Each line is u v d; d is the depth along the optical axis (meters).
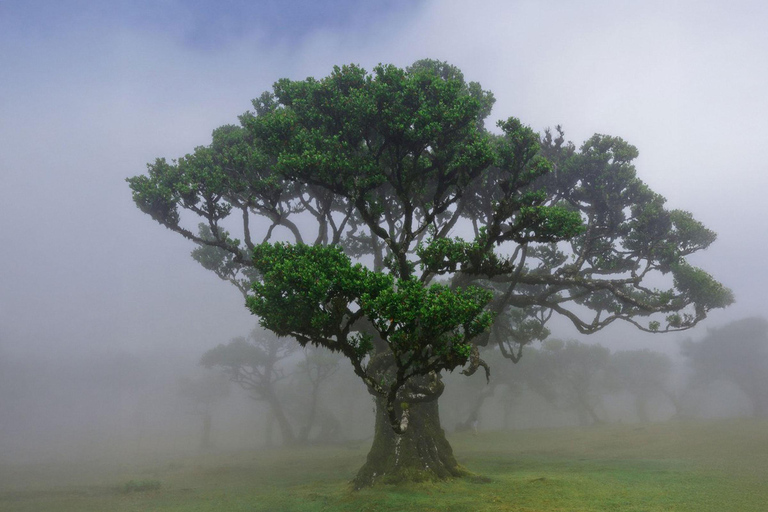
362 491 19.97
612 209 28.22
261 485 24.95
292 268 14.80
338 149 19.77
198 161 22.38
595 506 14.66
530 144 20.02
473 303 14.11
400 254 18.62
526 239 19.03
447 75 27.92
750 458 24.91
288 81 20.78
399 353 14.03
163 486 25.56
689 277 26.41
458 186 19.77
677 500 14.80
